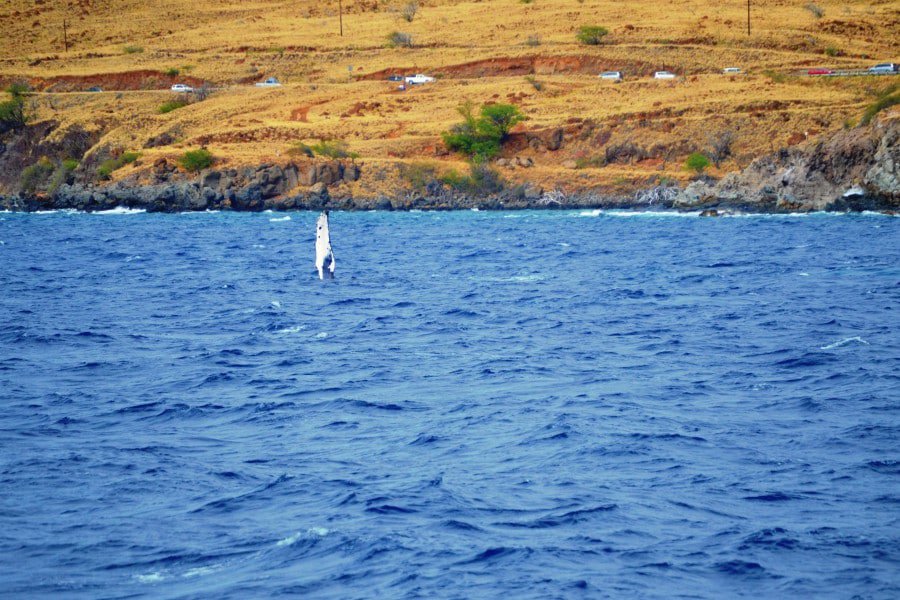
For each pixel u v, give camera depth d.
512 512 42.81
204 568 37.81
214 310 105.12
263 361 77.00
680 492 45.03
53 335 88.88
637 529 40.88
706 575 36.69
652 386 66.50
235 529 41.41
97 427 57.59
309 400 63.66
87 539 40.50
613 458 49.94
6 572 37.56
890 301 103.88
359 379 69.94
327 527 41.25
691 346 81.25
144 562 38.41
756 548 38.81
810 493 44.75
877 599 34.62
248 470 49.03
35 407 62.34
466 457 50.62
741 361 74.69
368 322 95.69
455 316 99.38
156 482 47.22
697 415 58.22
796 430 54.69
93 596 35.59
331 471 48.56
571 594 35.25
